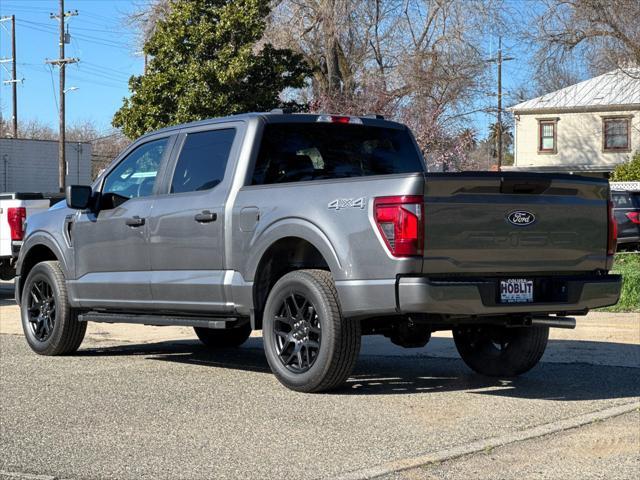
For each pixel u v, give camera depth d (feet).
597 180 23.62
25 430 19.71
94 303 29.04
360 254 21.89
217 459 17.30
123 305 28.09
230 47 89.71
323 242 22.57
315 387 23.20
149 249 27.20
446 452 17.69
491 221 21.93
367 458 17.33
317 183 23.18
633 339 33.65
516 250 22.27
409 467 16.69
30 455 17.67
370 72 110.73
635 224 83.05
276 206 23.82
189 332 37.45
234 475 16.25
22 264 31.96
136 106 91.56
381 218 21.54
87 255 29.17
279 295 23.76
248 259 24.44
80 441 18.74
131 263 27.78
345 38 111.75
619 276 24.13
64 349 30.37
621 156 162.61
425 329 24.34
